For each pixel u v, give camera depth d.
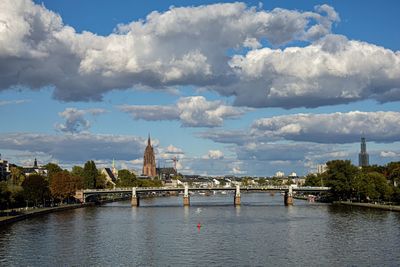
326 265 139.25
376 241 175.50
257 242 177.12
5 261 145.38
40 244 173.00
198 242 178.38
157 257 151.12
